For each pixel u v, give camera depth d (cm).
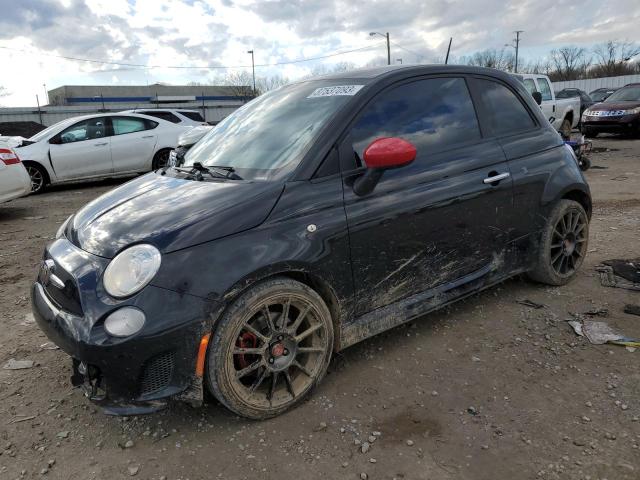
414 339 339
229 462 236
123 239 248
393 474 225
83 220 290
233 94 6444
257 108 358
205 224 246
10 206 888
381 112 306
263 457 238
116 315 229
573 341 329
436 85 337
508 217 358
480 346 328
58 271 259
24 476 232
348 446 243
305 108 316
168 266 234
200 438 253
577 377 290
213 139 360
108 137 1058
